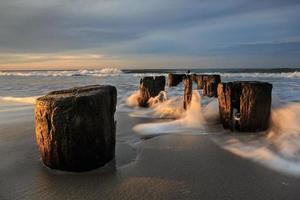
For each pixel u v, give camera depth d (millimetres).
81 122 3783
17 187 3469
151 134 6055
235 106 6000
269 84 5723
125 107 9852
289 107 5910
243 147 4945
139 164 4188
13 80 29672
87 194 3283
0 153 4715
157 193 3295
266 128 5777
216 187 3439
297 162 4160
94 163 3941
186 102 7883
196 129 6348
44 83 24312
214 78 9766
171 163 4238
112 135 4289
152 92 9656
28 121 7500
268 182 3572
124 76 36188
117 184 3525
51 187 3459
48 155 3930
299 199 3160
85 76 38938
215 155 4586
